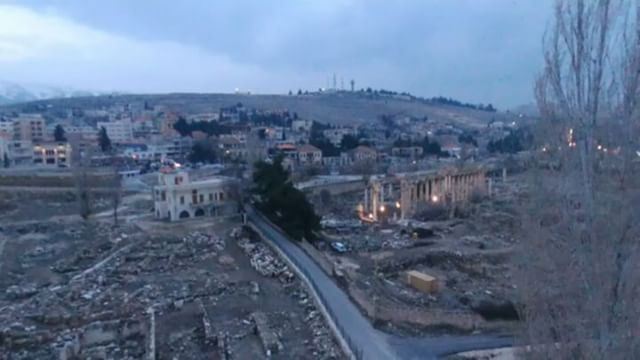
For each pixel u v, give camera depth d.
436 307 54.41
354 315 45.28
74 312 50.09
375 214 109.81
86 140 196.25
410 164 174.12
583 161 11.41
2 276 64.19
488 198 122.88
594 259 11.20
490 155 192.50
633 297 10.84
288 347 40.16
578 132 11.49
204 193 97.75
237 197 99.25
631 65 10.84
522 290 12.79
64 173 138.12
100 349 41.88
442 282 67.44
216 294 54.88
